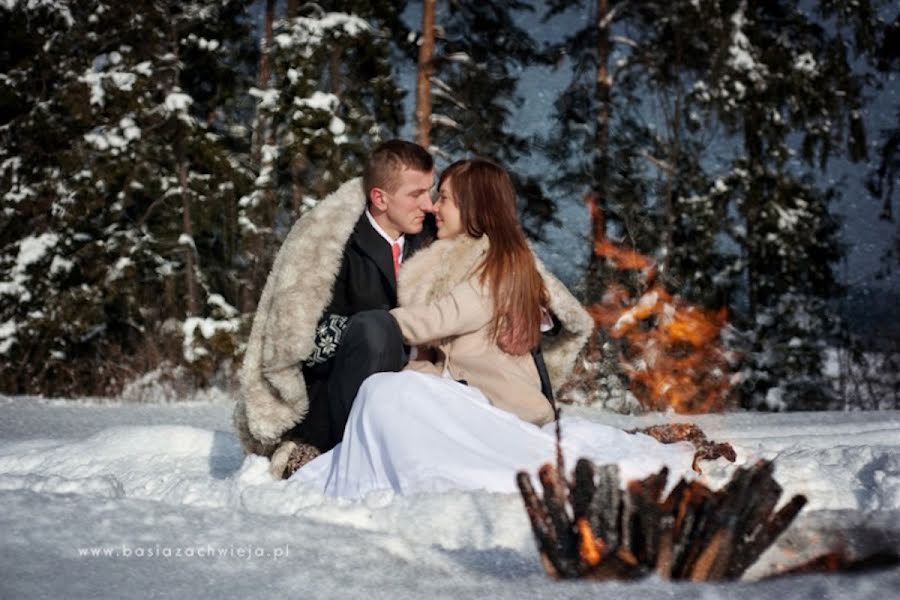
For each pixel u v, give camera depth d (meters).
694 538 2.13
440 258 4.59
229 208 20.73
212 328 18.91
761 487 2.14
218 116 22.33
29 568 2.09
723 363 19.36
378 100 20.28
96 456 5.93
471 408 3.97
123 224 20.81
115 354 18.55
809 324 20.91
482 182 4.62
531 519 2.18
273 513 3.07
